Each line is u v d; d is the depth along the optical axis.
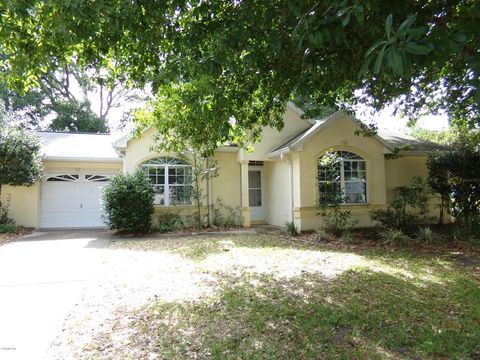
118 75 6.23
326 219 12.16
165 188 14.33
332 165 12.60
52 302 5.29
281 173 14.70
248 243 10.50
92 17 4.18
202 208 14.56
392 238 10.30
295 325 4.46
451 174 11.91
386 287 6.03
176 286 6.07
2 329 4.34
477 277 6.71
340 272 7.00
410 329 4.38
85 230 14.27
